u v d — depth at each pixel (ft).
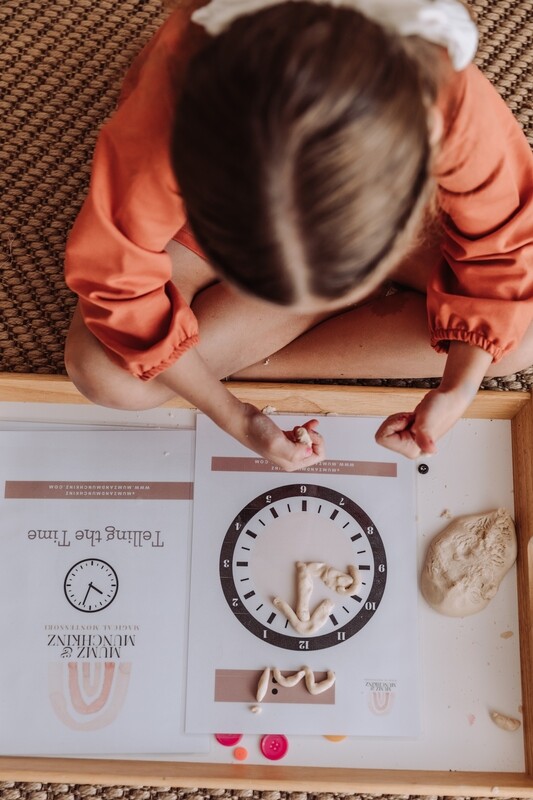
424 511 2.98
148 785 2.77
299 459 2.39
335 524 2.95
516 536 2.95
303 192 1.34
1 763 2.75
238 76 1.34
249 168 1.34
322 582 2.90
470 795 2.73
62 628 2.87
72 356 2.52
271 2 1.44
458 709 2.85
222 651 2.86
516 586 2.92
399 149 1.36
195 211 1.47
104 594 2.89
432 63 1.53
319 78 1.30
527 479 2.90
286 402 2.98
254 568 2.91
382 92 1.34
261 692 2.81
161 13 3.37
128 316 2.16
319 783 2.72
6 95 3.32
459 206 2.08
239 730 2.80
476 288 2.26
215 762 2.79
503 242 2.19
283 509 2.96
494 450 3.02
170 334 2.17
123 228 2.00
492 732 2.84
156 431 2.99
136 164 1.89
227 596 2.89
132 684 2.83
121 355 2.23
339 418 3.02
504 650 2.89
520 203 2.21
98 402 2.68
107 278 2.09
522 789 2.72
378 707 2.83
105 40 3.36
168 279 2.19
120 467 2.97
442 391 2.31
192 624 2.87
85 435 2.99
